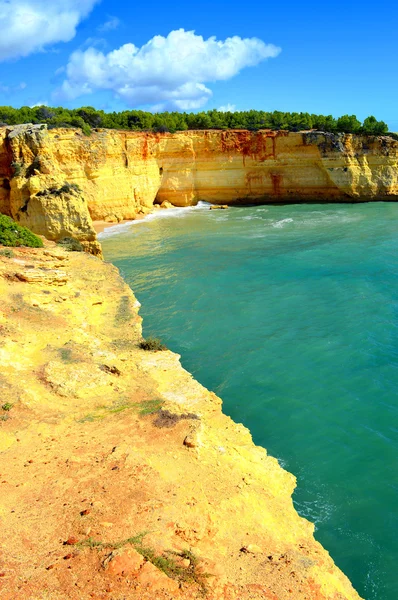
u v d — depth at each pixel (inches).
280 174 2839.6
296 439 718.5
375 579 495.8
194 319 1152.8
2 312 874.8
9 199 1968.5
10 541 399.5
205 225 2292.1
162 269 1568.7
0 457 542.6
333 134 2746.1
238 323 1127.0
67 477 495.2
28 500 460.1
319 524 563.5
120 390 741.9
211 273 1504.7
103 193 2327.8
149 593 342.6
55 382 707.4
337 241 1870.1
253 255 1708.9
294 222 2295.8
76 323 953.5
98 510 432.8
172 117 2970.0
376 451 689.0
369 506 592.1
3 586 345.1
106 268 1418.6
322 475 645.9
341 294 1284.4
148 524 413.7
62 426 619.2
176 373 840.3
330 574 439.5
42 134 1967.3
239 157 2815.0
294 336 1050.1
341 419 763.4
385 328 1067.3
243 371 908.6
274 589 382.0
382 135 2851.9
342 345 998.4
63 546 390.6
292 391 841.5
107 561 363.3
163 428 601.6
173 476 504.7
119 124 2755.9
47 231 1615.4
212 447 582.6
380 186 2797.7
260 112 3161.9
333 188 2817.4
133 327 1040.2
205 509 454.0
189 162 2787.9
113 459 520.7
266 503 524.4
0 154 1952.5
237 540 441.4
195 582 359.6
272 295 1298.0
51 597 335.9
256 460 615.2
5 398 647.1
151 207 2679.6
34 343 802.2
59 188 1688.0
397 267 1499.8
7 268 1059.9
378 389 837.8
